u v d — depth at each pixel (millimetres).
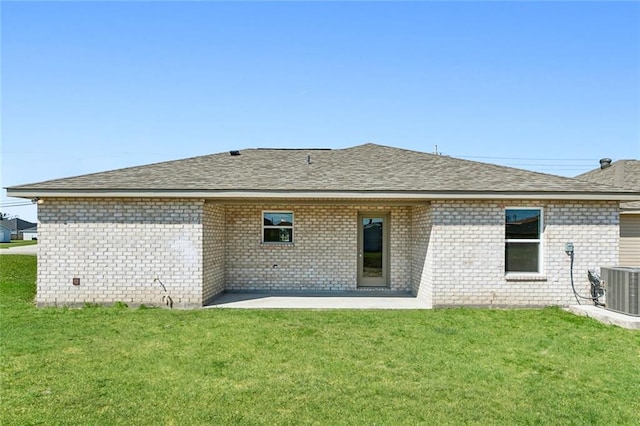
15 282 14289
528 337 7957
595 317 9594
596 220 10969
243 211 13656
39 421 4477
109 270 10891
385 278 14055
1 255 26797
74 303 10875
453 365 6340
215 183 11055
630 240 13969
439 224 10953
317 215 13727
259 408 4828
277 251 13672
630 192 10555
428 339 7762
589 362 6559
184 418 4570
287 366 6238
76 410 4746
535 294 10922
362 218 14062
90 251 10875
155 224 10938
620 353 7023
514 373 6047
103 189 10531
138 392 5246
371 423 4488
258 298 12320
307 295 12906
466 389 5434
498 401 5082
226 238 13609
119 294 10883
